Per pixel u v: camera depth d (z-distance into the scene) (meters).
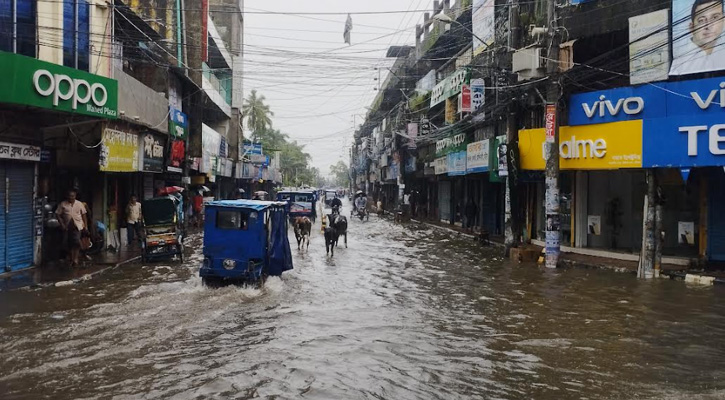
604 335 8.73
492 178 22.06
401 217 41.22
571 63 15.66
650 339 8.50
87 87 12.88
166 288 11.90
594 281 13.76
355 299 11.42
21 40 13.13
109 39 15.59
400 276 14.57
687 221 16.09
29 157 13.34
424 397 6.14
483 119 24.19
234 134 42.62
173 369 6.84
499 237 25.70
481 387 6.46
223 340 8.16
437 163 33.62
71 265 14.20
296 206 34.38
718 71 13.59
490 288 12.83
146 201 15.78
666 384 6.58
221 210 11.88
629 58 14.86
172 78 23.73
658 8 14.53
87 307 9.98
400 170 46.53
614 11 15.64
